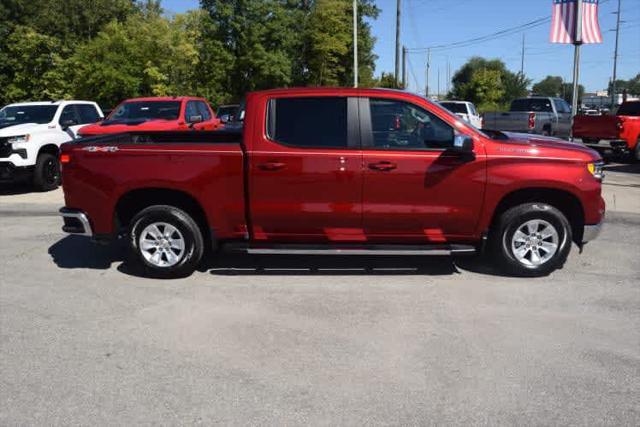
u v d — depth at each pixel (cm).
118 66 2712
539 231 604
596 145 1755
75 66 2809
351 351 439
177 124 1275
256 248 593
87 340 464
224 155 584
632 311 516
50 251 733
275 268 653
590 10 1258
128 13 4175
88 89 2745
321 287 587
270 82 3822
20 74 3042
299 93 586
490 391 377
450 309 523
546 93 12394
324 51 4184
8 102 3141
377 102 583
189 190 589
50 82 2956
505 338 459
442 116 581
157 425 343
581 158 583
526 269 605
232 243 607
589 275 620
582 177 582
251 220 593
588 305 531
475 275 623
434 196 581
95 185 600
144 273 626
